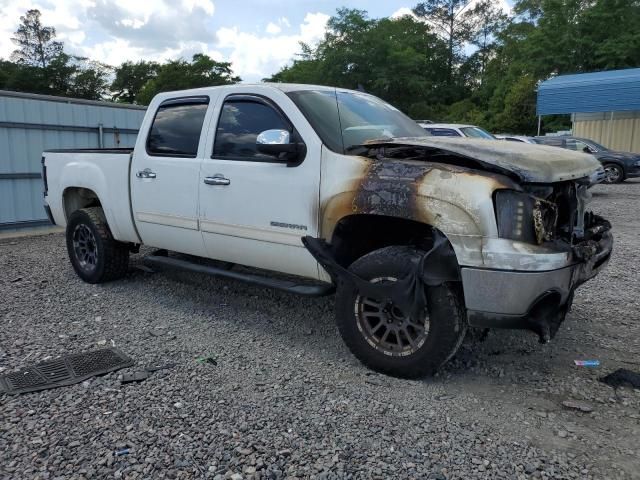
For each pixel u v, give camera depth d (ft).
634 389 11.86
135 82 257.55
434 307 11.51
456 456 9.37
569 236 11.68
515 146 12.12
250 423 10.42
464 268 11.00
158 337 15.05
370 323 12.64
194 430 10.19
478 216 10.78
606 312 16.74
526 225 10.72
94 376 12.53
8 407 11.11
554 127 127.65
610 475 8.86
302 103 14.03
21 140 36.04
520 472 8.94
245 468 9.06
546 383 12.17
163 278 21.03
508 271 10.60
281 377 12.49
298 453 9.46
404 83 136.26
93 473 8.95
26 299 18.71
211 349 14.19
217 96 15.83
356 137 13.89
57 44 249.96
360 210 12.20
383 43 134.00
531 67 130.31
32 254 27.17
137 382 12.23
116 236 19.16
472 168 11.39
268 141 13.10
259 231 14.40
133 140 42.57
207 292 19.21
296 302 18.02
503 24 213.25
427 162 11.91
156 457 9.37
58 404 11.24
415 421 10.52
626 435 10.05
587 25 119.75
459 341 11.64
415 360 11.93
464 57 229.66
